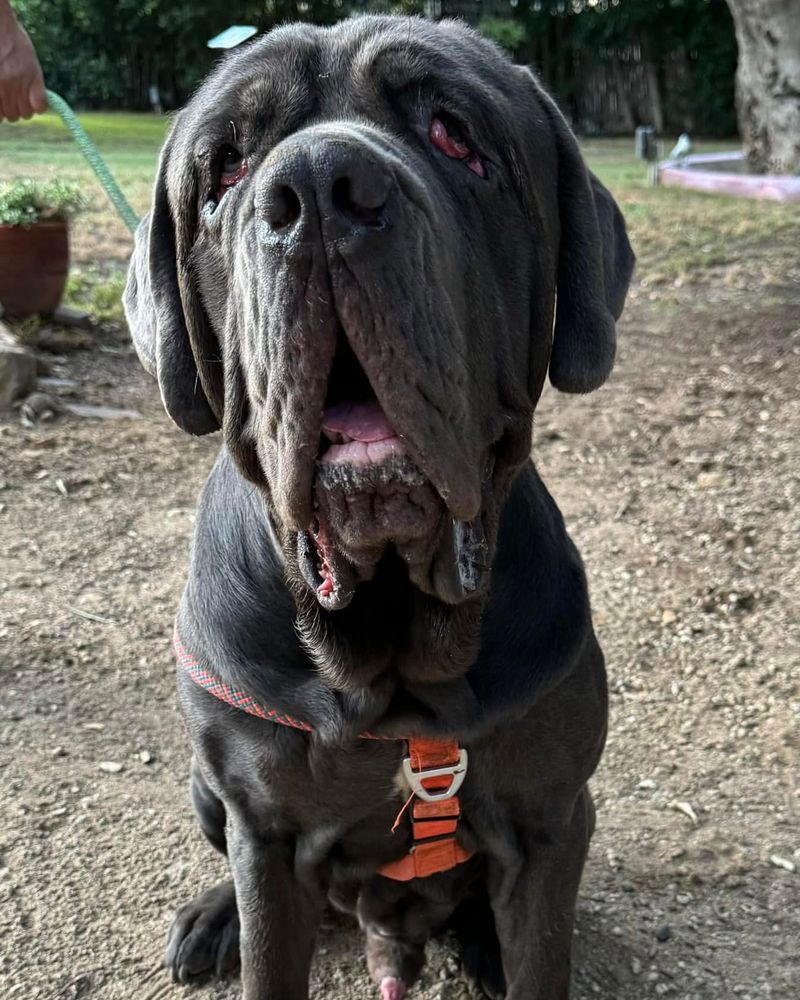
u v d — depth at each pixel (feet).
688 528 5.63
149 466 6.49
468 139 2.28
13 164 16.07
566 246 2.63
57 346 8.12
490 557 2.40
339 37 2.34
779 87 15.72
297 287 1.86
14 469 6.30
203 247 2.43
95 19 32.89
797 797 3.78
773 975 3.10
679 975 3.10
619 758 4.02
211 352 2.55
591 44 31.76
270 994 2.74
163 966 3.13
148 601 5.07
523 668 2.51
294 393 1.94
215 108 2.33
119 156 17.95
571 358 2.62
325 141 1.83
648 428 6.90
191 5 30.14
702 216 12.64
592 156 22.65
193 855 3.56
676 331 8.80
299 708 2.50
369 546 2.16
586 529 5.71
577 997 3.02
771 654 4.56
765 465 6.23
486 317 2.29
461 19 2.71
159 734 4.16
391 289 1.88
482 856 2.87
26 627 4.77
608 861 3.53
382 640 2.46
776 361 7.82
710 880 3.43
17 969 3.09
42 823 3.65
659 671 4.52
